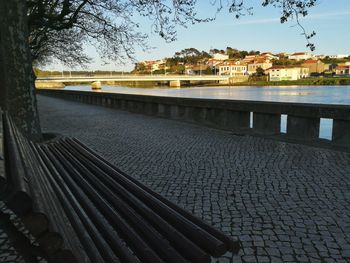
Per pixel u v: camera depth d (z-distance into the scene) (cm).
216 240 192
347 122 734
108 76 8125
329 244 335
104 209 242
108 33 1244
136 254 194
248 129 1034
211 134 1023
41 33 1470
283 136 896
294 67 13050
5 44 716
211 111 1186
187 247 186
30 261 168
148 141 923
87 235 208
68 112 1931
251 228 374
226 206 439
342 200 450
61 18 1000
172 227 205
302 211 417
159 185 531
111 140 950
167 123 1318
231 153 747
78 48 1767
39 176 226
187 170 615
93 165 346
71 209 232
